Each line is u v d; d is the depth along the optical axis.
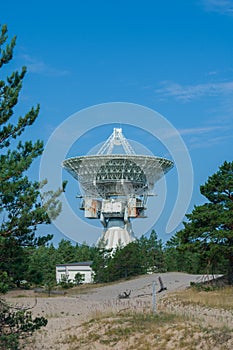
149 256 91.19
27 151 18.12
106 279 74.62
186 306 33.97
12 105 18.28
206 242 46.72
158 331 22.88
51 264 90.50
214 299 36.91
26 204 17.39
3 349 17.02
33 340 23.16
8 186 17.06
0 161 17.70
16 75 18.61
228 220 45.66
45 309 37.59
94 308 35.06
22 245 17.86
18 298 46.22
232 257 46.97
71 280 83.94
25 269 19.12
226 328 22.88
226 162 48.75
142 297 45.28
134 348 21.41
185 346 20.70
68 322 28.72
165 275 69.50
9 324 17.84
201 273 75.38
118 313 28.38
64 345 22.84
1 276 17.30
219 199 48.00
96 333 24.00
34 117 18.52
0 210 17.33
